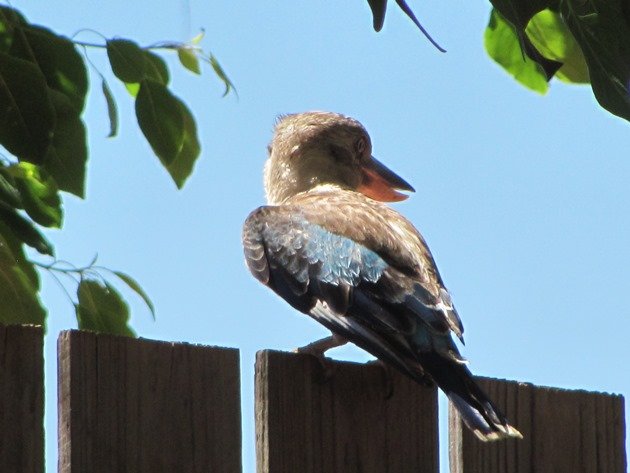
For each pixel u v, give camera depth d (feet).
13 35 28.19
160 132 29.32
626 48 25.61
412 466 26.30
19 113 26.25
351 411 25.75
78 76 28.53
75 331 22.38
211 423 23.50
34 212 28.43
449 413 27.12
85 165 28.45
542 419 27.71
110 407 22.53
